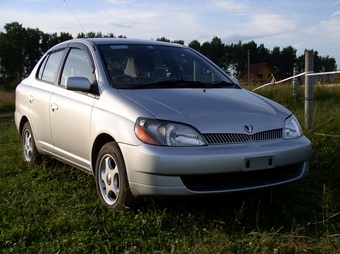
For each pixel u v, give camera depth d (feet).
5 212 12.98
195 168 11.39
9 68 231.71
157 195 11.57
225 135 11.98
